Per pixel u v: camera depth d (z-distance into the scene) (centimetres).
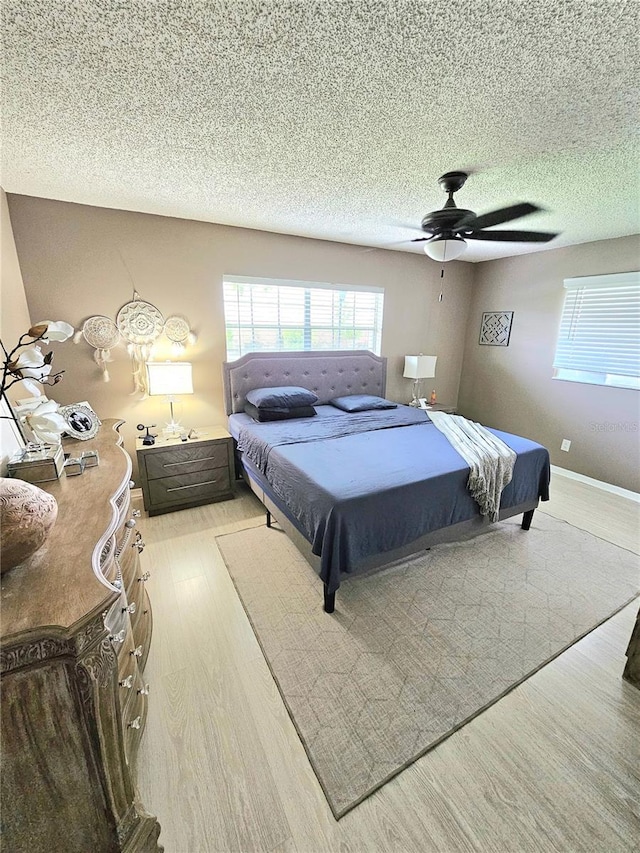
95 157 195
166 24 105
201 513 312
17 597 83
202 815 116
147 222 299
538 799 120
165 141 178
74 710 82
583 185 232
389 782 125
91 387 304
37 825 84
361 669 167
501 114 154
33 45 113
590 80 131
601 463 379
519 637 186
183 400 346
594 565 245
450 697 155
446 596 215
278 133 171
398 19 104
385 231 346
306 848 109
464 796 121
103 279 292
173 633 186
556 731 142
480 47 115
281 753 133
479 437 279
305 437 283
